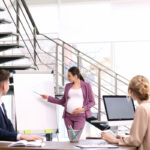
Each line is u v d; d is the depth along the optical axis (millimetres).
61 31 8680
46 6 8742
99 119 6223
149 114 2848
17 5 6336
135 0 8258
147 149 2828
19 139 3070
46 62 8828
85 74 8664
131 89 2975
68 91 5031
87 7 8547
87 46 8703
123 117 4188
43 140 3137
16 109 4957
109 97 4184
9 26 8875
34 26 6562
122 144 2891
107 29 8438
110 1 8398
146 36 8219
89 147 2709
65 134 8586
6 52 8898
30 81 5094
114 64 8562
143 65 8422
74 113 4863
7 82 3230
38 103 5023
